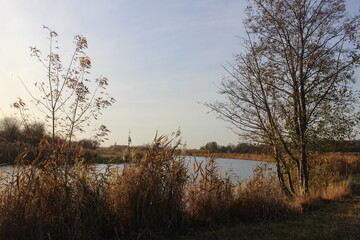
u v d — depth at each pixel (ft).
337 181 50.21
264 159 39.19
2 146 20.95
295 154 38.42
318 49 37.22
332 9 36.17
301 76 37.22
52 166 20.90
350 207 31.86
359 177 61.05
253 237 21.54
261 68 38.01
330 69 37.11
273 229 23.47
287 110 37.60
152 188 22.98
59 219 19.15
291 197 36.06
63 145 21.94
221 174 27.63
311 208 31.53
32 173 19.94
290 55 37.11
